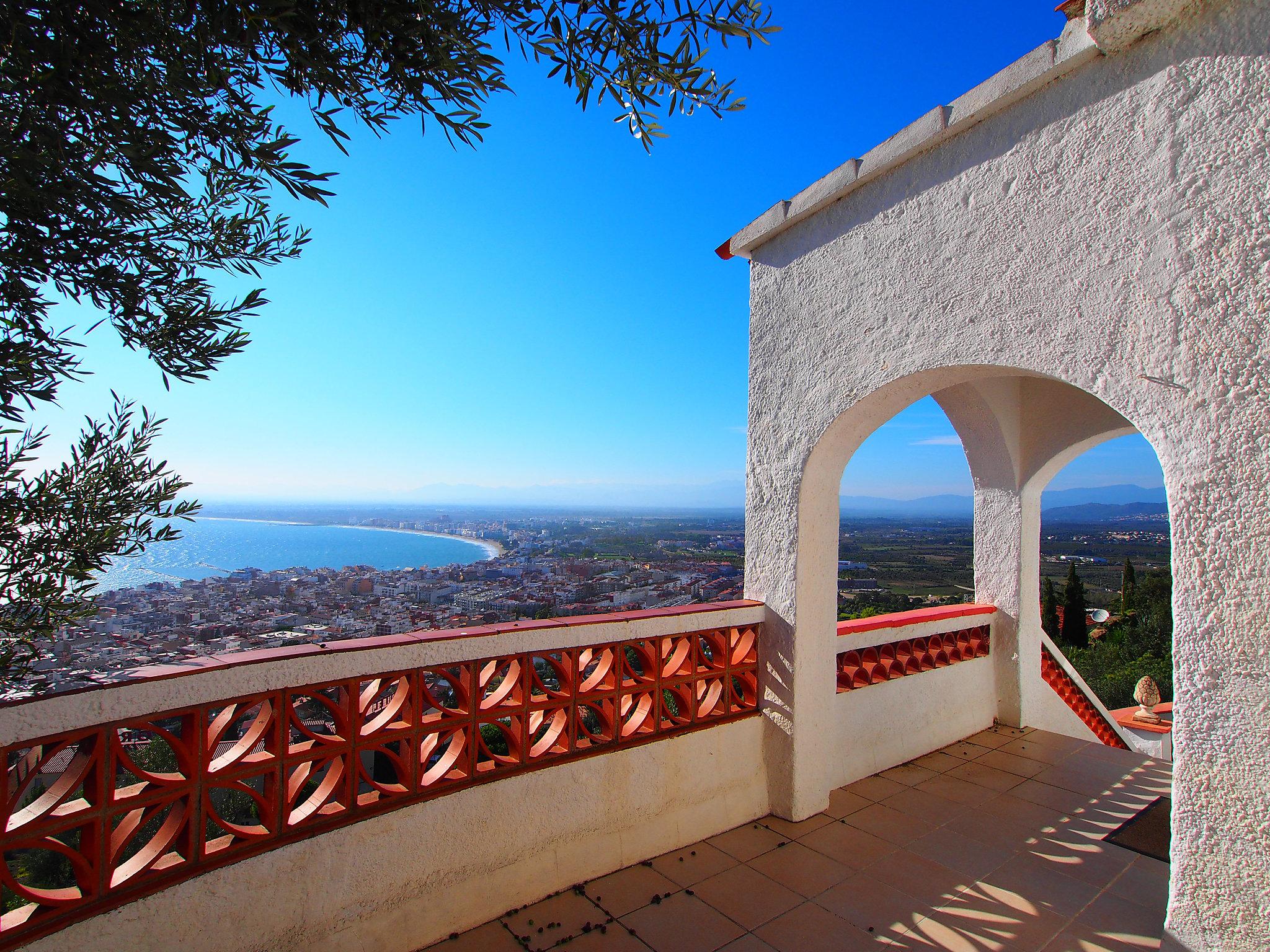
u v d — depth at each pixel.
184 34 1.08
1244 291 2.10
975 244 2.90
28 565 1.36
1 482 1.34
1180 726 2.22
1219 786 2.13
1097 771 4.49
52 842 1.64
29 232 1.18
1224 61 2.17
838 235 3.54
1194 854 2.18
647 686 3.29
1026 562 5.50
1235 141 2.14
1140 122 2.38
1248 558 2.08
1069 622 16.12
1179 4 2.22
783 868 3.14
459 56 1.21
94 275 1.27
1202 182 2.21
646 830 3.20
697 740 3.45
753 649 3.83
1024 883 3.05
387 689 2.60
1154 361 2.31
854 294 3.44
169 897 1.86
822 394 3.59
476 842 2.62
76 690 1.69
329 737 2.27
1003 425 5.31
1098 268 2.47
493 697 2.78
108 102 1.07
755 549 3.92
